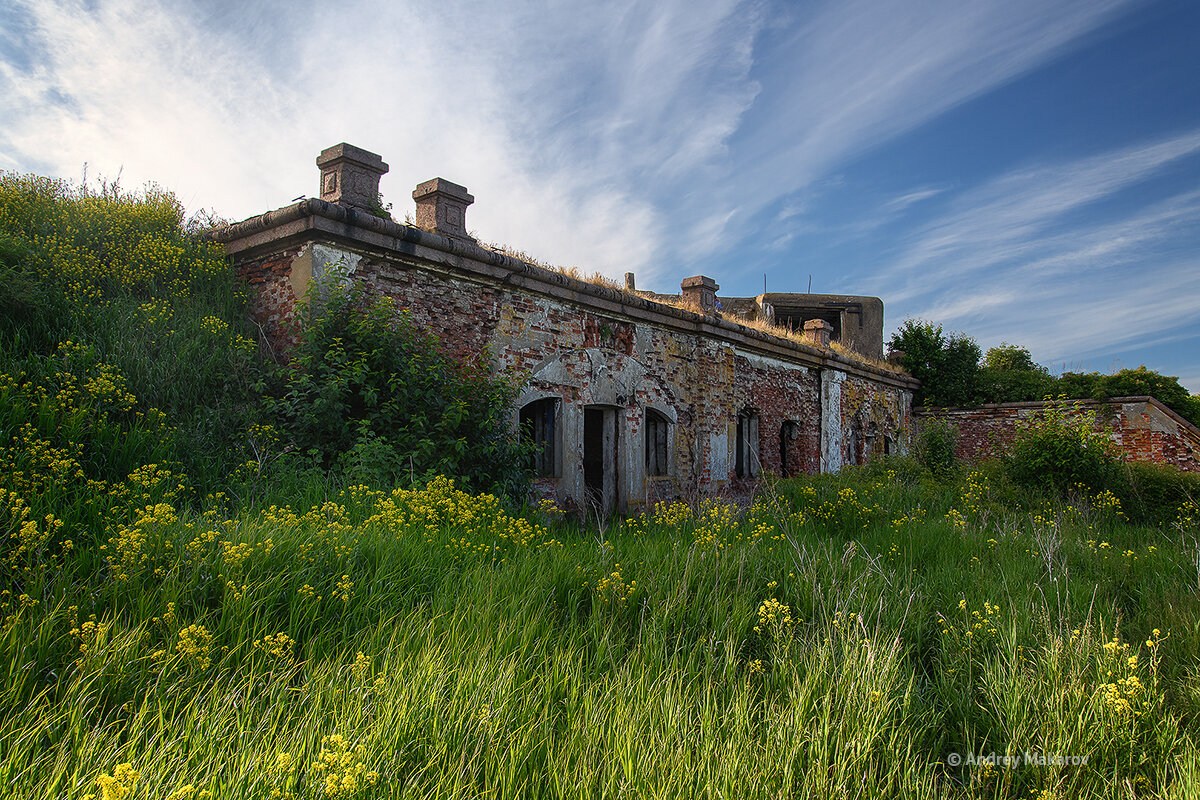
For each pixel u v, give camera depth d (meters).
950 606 4.66
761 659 3.82
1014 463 11.12
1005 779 2.81
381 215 7.69
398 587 3.80
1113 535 8.01
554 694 3.03
